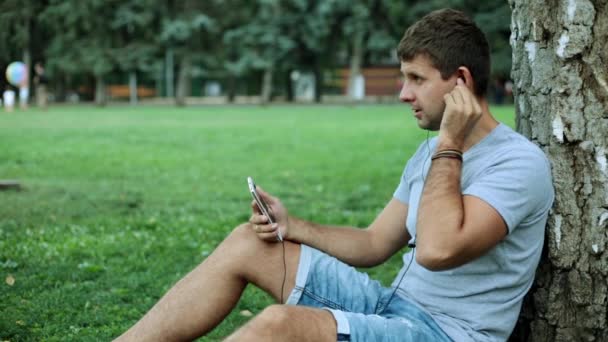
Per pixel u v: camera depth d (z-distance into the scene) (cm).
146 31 4391
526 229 276
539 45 311
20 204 852
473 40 280
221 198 935
